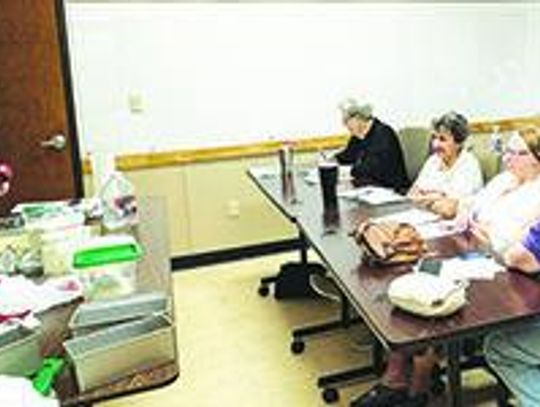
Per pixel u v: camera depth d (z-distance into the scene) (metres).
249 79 4.31
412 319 1.58
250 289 3.91
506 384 1.79
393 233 2.05
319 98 4.49
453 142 2.93
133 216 2.44
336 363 2.91
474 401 2.46
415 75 4.67
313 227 2.49
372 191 3.04
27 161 3.50
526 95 4.99
